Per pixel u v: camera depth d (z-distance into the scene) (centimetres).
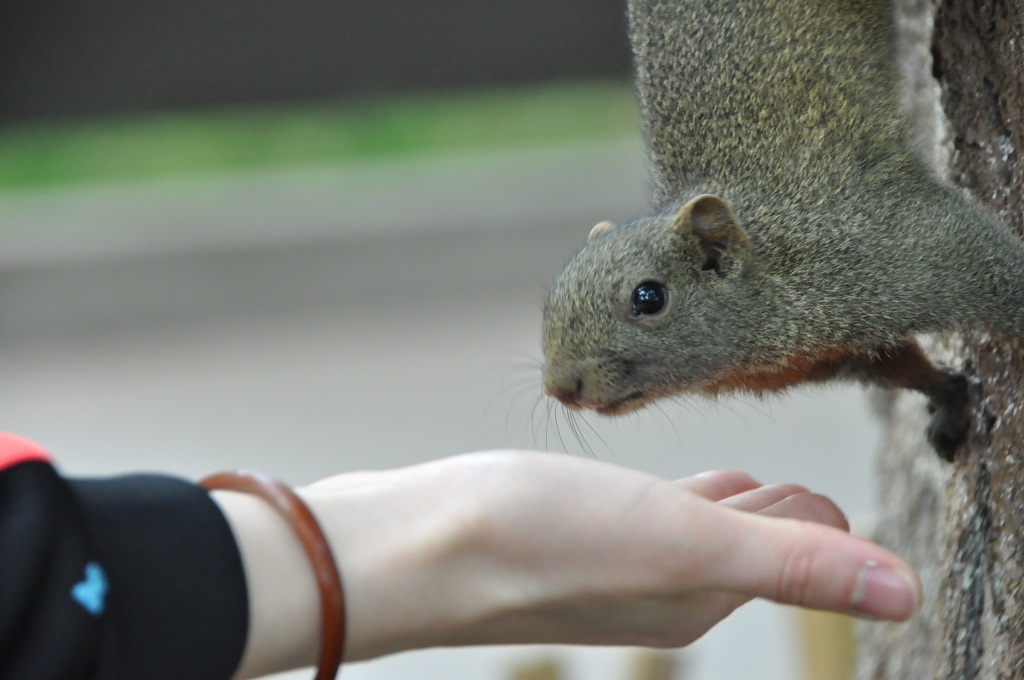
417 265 444
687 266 160
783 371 161
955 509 156
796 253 159
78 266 430
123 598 137
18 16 484
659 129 166
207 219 446
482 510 141
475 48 512
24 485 135
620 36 510
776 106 162
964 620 155
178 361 386
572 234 453
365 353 382
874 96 161
